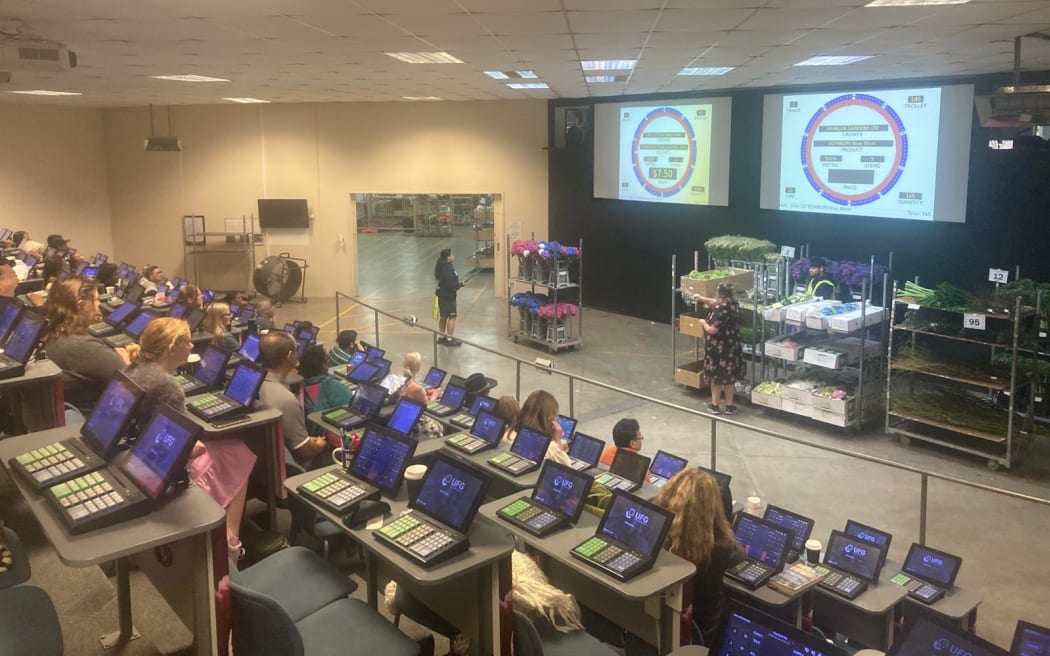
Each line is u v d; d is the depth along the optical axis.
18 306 4.55
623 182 13.45
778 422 8.52
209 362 4.64
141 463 2.54
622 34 6.57
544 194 14.97
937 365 7.48
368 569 3.47
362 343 7.89
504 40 6.91
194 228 15.42
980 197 8.91
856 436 8.07
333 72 9.48
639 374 10.28
